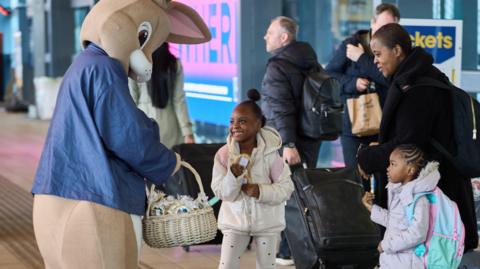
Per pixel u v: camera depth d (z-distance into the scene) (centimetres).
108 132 404
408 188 436
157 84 695
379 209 461
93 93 405
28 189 1025
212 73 1034
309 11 998
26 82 2092
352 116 649
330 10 982
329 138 645
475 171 466
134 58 421
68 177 406
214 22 1022
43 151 420
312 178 568
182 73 713
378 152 463
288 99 638
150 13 429
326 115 635
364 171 475
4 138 1542
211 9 1027
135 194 416
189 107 1099
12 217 860
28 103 2097
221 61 1010
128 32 415
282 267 632
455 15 764
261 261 501
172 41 480
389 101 463
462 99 462
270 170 501
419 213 430
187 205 428
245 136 492
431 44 640
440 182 473
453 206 437
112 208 405
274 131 509
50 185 406
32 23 1975
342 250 546
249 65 964
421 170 435
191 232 427
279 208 504
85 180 405
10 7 2145
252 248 702
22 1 2056
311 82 636
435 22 638
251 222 495
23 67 2084
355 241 546
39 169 418
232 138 497
